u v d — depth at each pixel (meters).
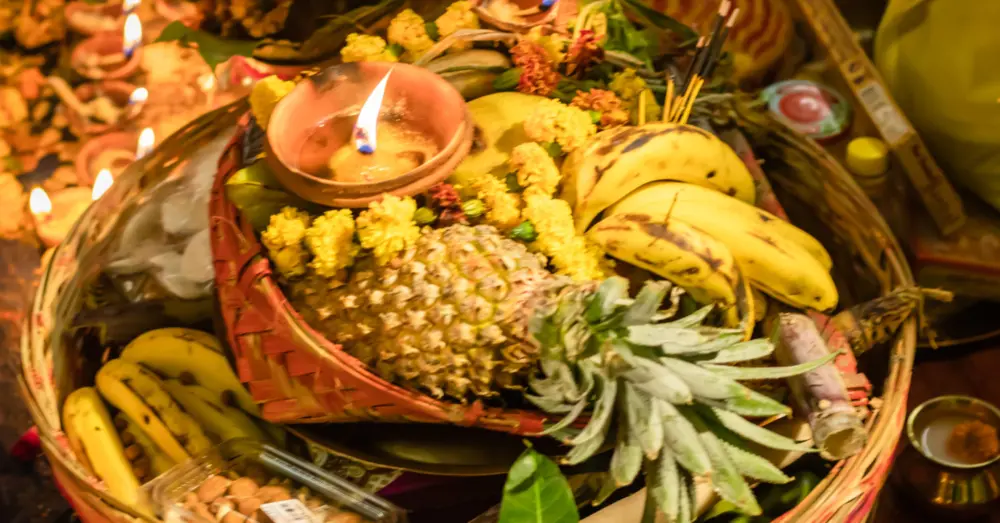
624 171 0.86
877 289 1.01
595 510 0.86
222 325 0.90
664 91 1.01
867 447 0.83
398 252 0.80
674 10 1.26
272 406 0.85
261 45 1.27
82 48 1.42
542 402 0.77
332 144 0.86
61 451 0.82
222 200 0.87
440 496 0.89
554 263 0.84
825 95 1.24
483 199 0.86
